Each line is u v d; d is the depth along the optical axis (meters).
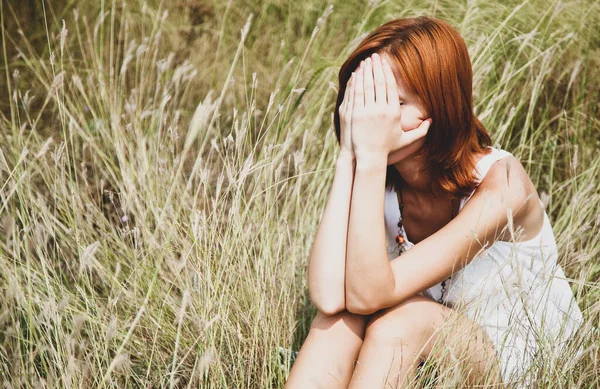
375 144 1.50
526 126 2.46
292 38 3.29
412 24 1.52
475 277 1.62
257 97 2.99
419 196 1.71
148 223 1.99
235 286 1.78
